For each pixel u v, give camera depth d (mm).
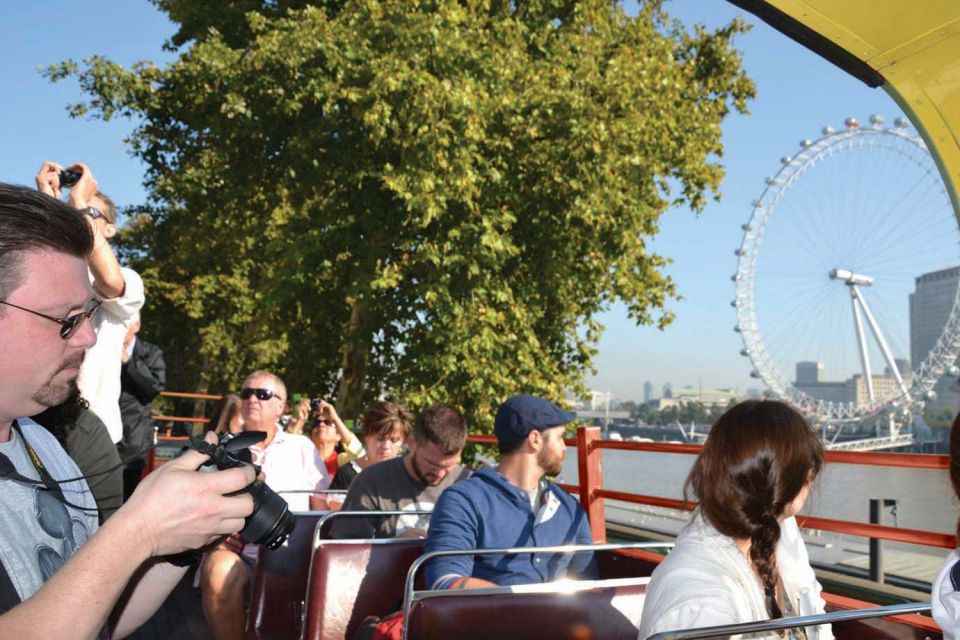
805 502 1981
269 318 14469
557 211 11984
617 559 3643
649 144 12133
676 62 14438
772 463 1856
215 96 11977
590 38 12461
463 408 11641
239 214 13555
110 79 12711
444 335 11094
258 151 12711
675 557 1877
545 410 3410
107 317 3469
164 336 26500
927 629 2508
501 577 3271
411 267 11859
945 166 3045
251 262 17844
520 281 12633
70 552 1397
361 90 10695
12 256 1157
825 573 5980
